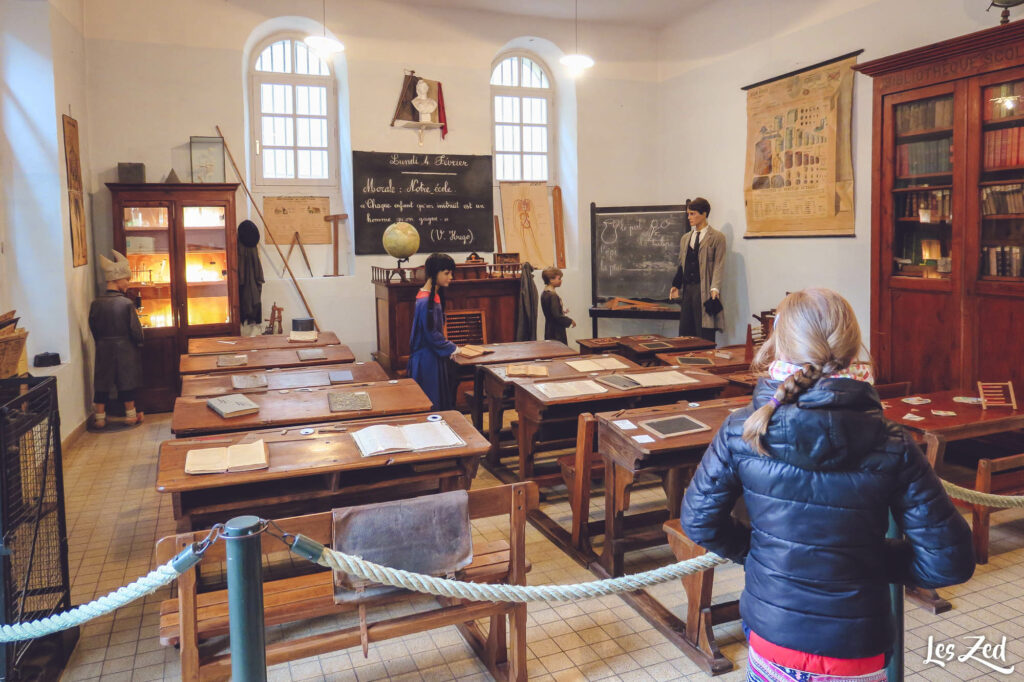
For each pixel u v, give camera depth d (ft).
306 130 28.94
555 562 13.34
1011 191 16.42
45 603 10.85
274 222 28.60
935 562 5.26
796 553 5.40
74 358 22.03
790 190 25.99
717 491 5.90
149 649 10.59
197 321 25.68
